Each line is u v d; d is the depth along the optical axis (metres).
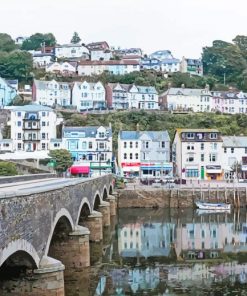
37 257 23.72
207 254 46.16
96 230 48.81
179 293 32.66
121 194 83.75
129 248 48.53
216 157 100.25
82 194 40.56
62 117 116.62
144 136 102.31
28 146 103.44
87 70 163.12
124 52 195.25
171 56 192.62
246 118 124.38
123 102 139.88
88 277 35.91
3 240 18.56
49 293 24.08
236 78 182.38
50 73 158.62
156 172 102.00
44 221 24.94
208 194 84.50
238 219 71.56
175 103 142.62
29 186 33.38
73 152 100.88
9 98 135.38
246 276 37.53
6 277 23.83
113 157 102.62
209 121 121.38
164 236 56.28
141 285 34.38
